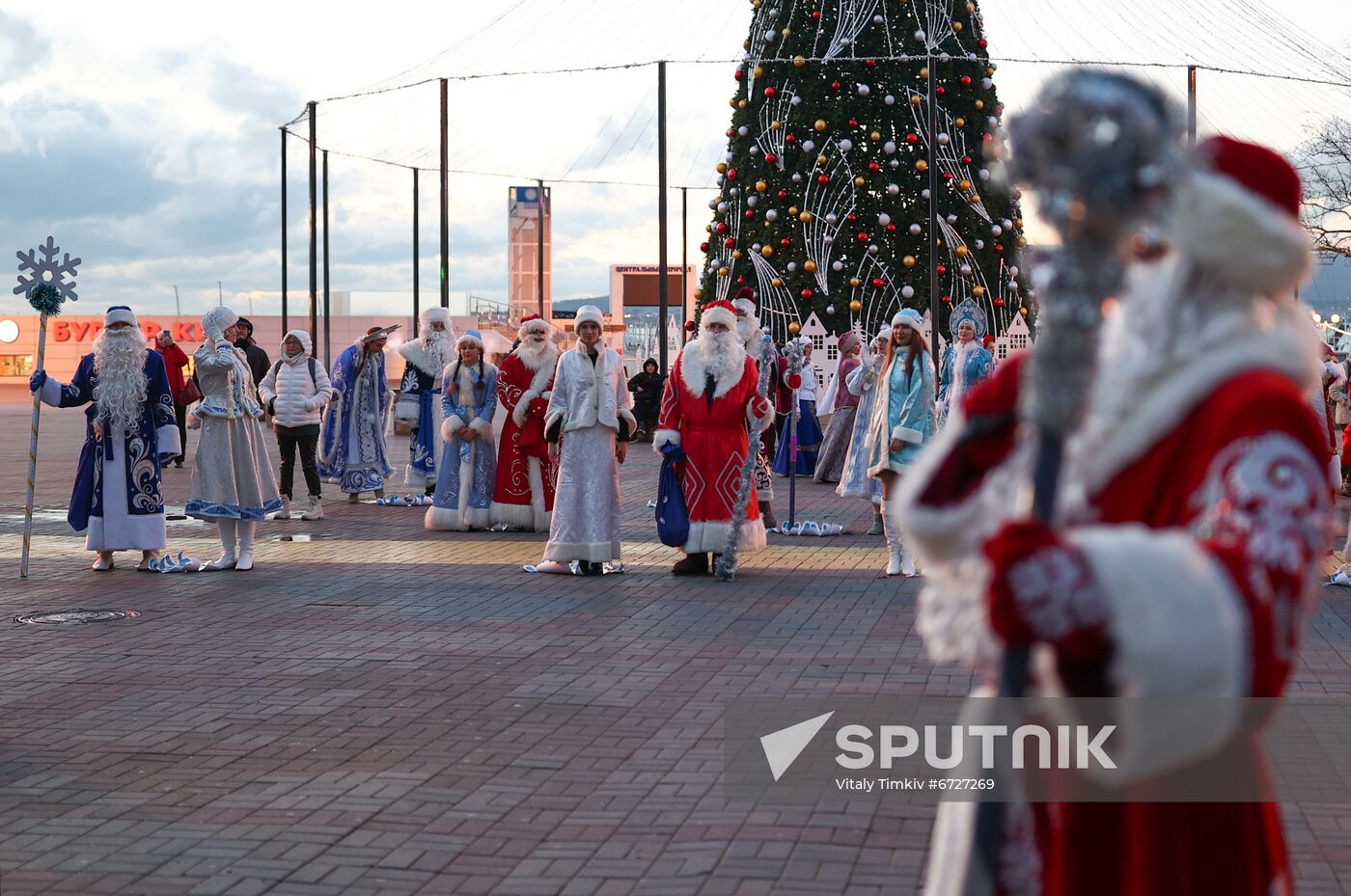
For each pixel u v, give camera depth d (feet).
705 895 14.88
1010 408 6.52
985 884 6.48
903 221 89.45
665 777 19.22
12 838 17.06
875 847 16.26
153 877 15.71
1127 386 6.33
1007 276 92.89
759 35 92.89
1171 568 5.39
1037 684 5.96
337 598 34.96
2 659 27.78
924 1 91.04
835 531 48.08
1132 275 6.48
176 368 84.43
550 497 48.75
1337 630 29.71
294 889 15.33
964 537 6.45
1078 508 6.47
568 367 38.47
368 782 19.22
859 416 48.01
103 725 22.50
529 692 24.45
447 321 58.75
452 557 42.55
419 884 15.42
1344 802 17.76
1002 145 5.61
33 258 38.78
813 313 89.35
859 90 88.53
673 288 256.32
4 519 53.01
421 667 26.61
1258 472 5.70
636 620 31.55
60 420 139.33
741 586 36.52
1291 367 6.17
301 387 52.80
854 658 27.07
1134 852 6.40
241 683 25.44
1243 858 6.43
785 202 90.48
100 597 35.27
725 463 37.76
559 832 17.04
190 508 39.06
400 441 101.50
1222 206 5.98
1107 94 5.36
